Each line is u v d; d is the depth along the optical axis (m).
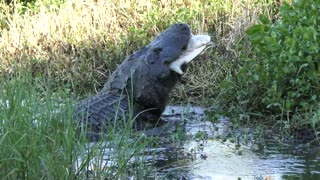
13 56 20.81
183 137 14.23
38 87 14.02
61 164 10.45
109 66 19.83
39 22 22.45
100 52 20.36
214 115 15.77
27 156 10.38
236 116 15.84
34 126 10.96
